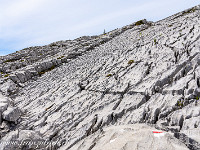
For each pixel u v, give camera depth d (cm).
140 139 1106
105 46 5800
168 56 2408
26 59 6769
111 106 1933
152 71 2269
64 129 1819
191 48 2178
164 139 1059
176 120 1330
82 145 1416
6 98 2706
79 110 2103
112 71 2950
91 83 2781
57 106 2370
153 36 3934
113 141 1193
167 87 1753
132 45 3950
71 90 2783
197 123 1184
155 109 1526
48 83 3697
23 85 4044
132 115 1638
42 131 1850
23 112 2453
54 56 6475
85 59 4834
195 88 1490
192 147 967
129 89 2092
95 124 1720
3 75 4741
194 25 3148
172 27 3975
